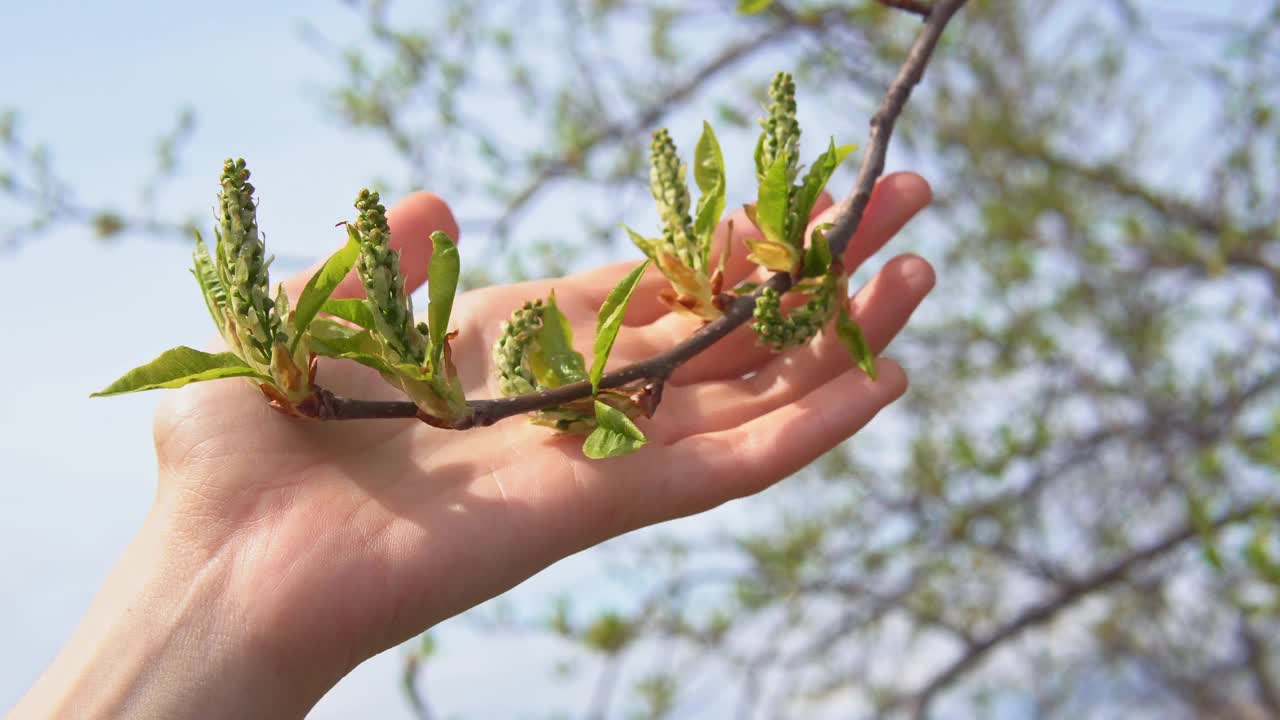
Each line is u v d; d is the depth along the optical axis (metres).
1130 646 1.14
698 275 0.51
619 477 0.51
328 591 0.48
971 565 1.08
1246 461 0.78
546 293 0.58
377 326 0.46
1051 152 1.00
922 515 1.04
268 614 0.48
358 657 0.49
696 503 0.52
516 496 0.50
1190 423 0.93
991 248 1.06
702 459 0.52
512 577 0.50
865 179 0.52
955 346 1.11
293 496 0.50
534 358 0.50
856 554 1.06
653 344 0.58
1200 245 0.98
